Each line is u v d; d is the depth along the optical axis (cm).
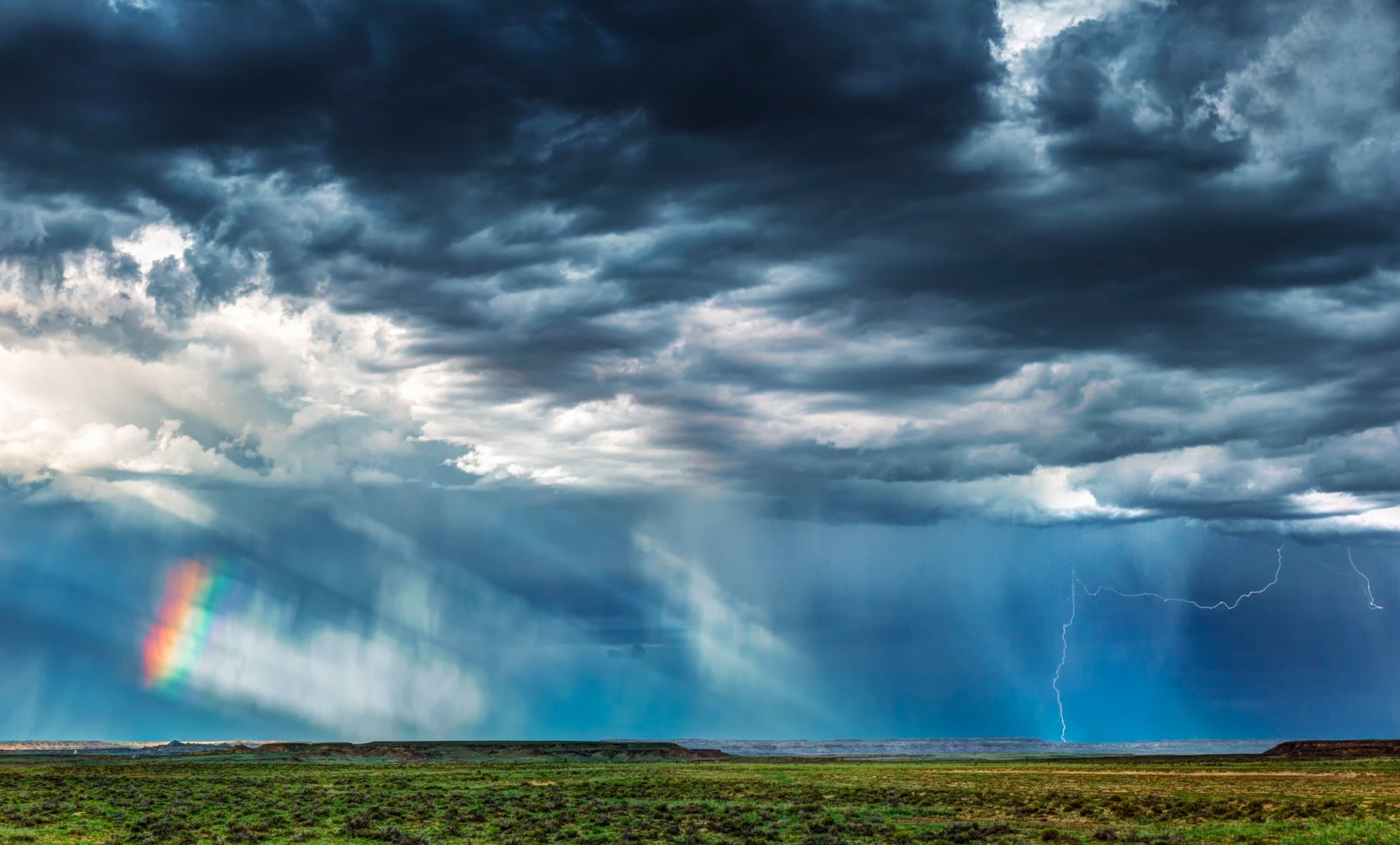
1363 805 6506
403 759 17038
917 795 7962
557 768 13288
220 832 5566
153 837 5341
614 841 5334
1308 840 4828
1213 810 6400
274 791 8369
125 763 14425
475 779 10312
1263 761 15812
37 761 15175
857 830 5675
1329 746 18125
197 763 14838
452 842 5269
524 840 5341
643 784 9394
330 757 16938
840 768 13800
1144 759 17775
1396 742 17925
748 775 11388
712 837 5444
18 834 5438
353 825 5847
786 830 5725
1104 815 6331
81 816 6331
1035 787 9125
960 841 5209
